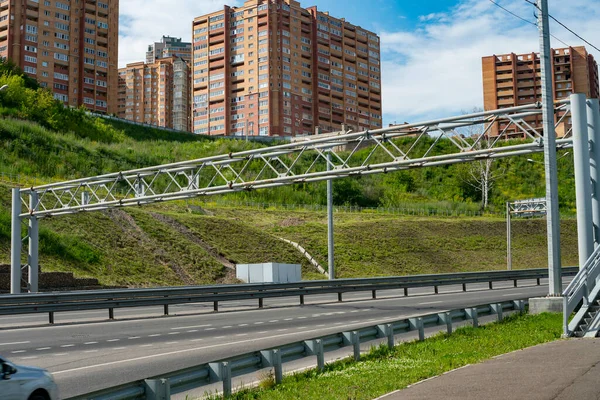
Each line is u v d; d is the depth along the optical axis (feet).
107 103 479.82
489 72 582.76
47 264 144.77
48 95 339.98
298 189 297.74
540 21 73.87
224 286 102.27
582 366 36.27
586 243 71.67
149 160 298.15
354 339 44.04
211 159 104.53
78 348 57.67
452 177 347.15
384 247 220.02
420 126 87.61
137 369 45.11
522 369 36.37
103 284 144.77
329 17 535.60
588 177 72.43
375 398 30.83
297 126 504.84
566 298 52.37
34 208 122.21
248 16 501.15
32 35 442.91
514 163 363.76
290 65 502.38
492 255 234.38
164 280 160.56
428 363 41.22
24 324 82.84
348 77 549.95
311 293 112.88
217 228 201.77
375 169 91.04
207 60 514.27
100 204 114.93
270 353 35.86
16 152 243.81
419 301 110.93
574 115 73.41
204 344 59.26
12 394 25.77
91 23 471.62
